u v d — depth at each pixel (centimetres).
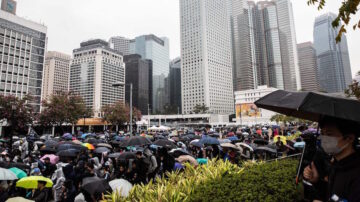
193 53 15462
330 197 202
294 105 271
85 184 499
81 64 13912
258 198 353
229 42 17350
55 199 760
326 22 19100
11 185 740
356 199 183
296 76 17288
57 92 3541
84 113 3872
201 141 1133
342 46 19150
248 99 11106
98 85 13200
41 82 10250
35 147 1588
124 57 18500
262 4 18962
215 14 16200
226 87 16325
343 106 233
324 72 18962
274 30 17638
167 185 419
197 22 15400
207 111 13725
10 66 9169
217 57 15888
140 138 1065
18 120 2519
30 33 9931
